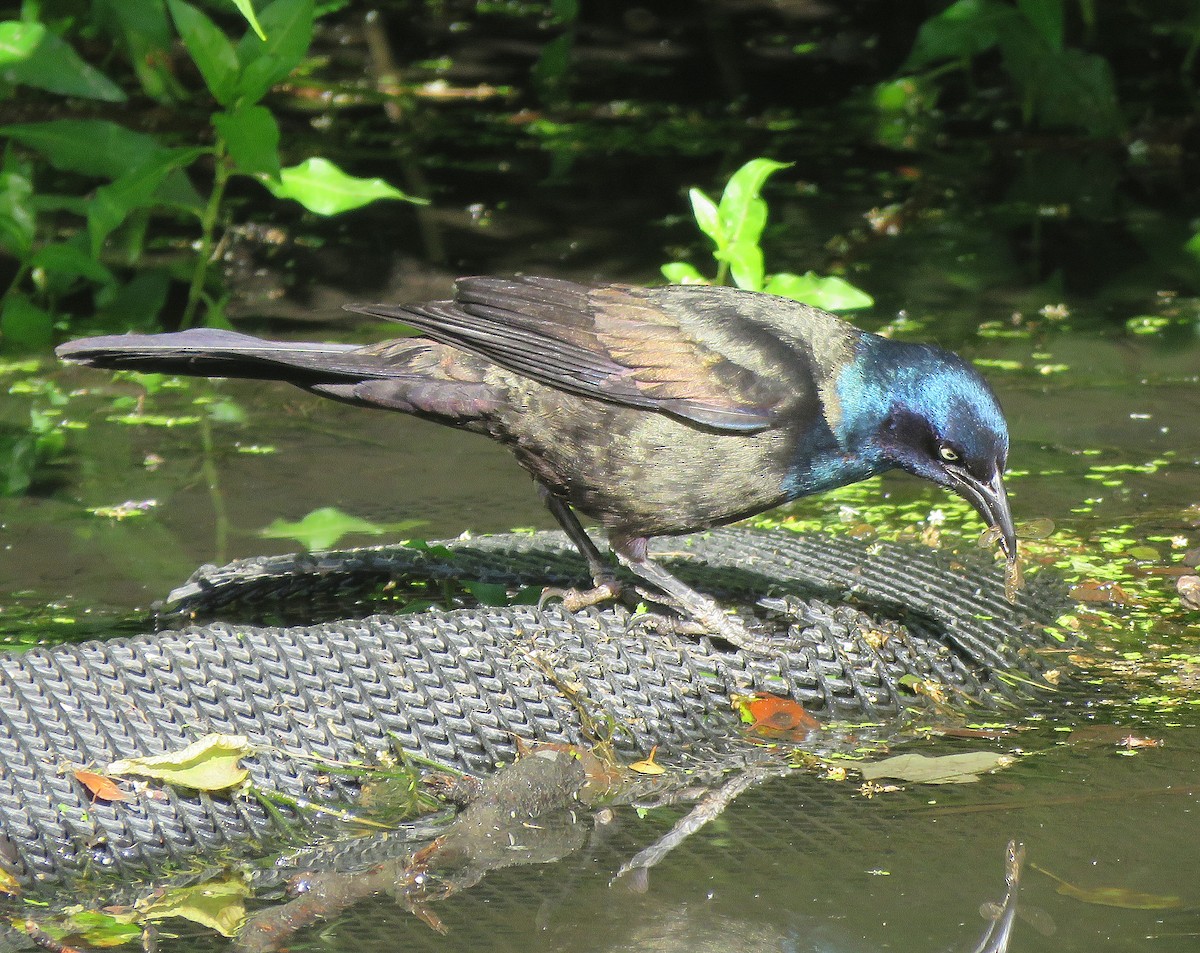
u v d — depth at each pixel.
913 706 8.72
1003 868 6.90
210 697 8.00
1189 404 13.55
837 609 9.41
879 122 22.47
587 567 10.23
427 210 18.75
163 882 6.93
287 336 14.94
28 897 6.79
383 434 13.28
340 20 26.27
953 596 9.89
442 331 8.91
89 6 20.20
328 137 21.30
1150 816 7.38
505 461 12.66
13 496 11.70
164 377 14.47
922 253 17.72
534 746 8.10
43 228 17.69
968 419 8.80
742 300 9.33
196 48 14.09
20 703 7.75
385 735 8.02
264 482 12.08
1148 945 6.25
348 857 7.12
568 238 17.86
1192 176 20.30
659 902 6.67
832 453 9.05
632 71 24.44
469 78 23.91
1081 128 21.70
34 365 14.51
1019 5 20.17
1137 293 16.47
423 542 10.05
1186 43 24.08
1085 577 10.32
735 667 8.95
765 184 20.06
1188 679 8.94
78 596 9.98
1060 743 8.22
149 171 14.55
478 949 6.30
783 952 6.23
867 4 26.86
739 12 26.89
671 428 8.96
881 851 7.10
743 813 7.53
